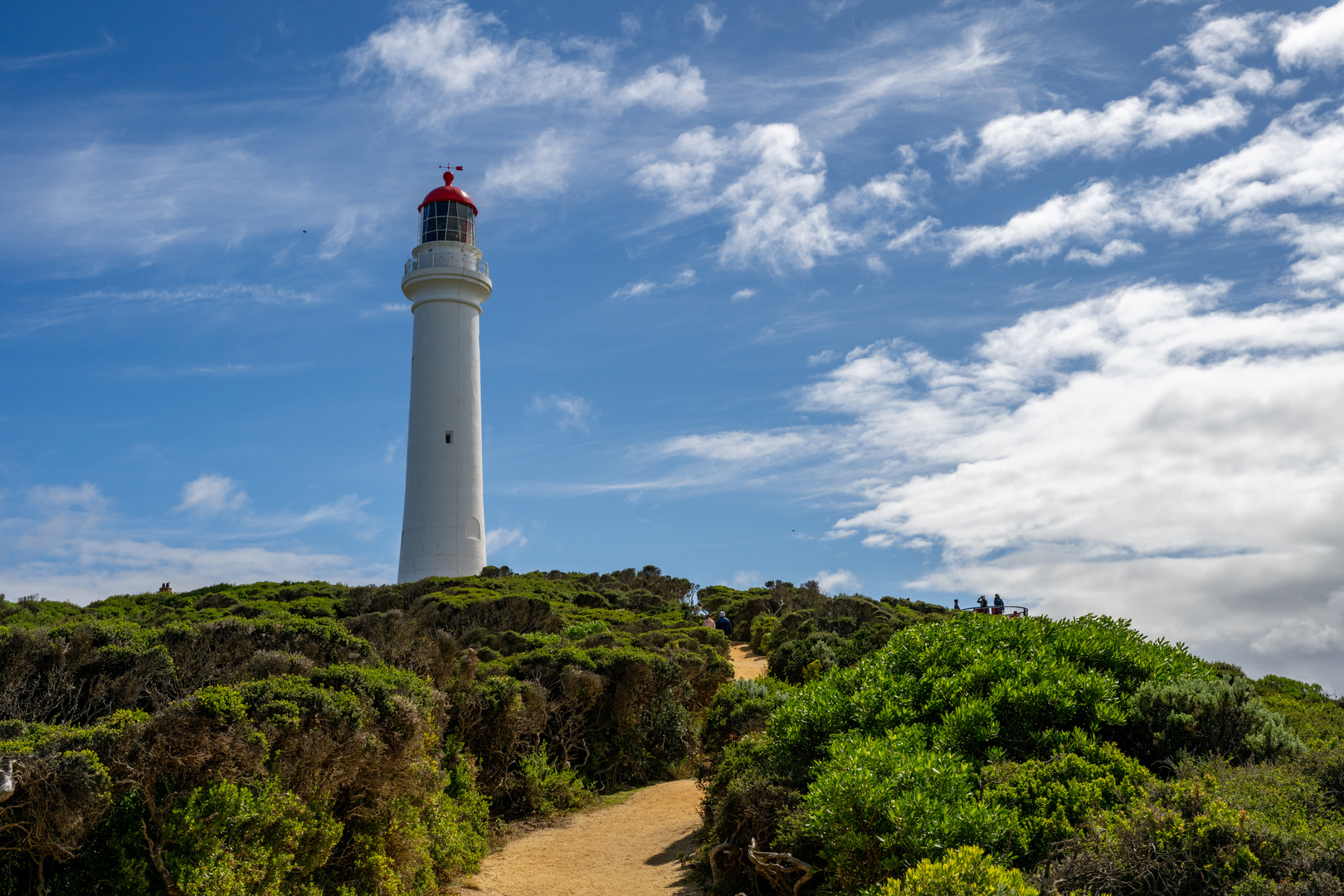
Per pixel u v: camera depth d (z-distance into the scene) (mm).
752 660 33094
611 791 17688
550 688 17438
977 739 10539
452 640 15617
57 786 6922
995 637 12688
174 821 7711
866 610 34688
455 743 14125
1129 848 7609
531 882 12375
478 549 46375
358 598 32406
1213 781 8508
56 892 7184
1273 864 7172
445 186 50000
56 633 11070
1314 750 9648
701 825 14352
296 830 8508
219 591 34562
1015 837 8562
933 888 7152
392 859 10672
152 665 11188
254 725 8516
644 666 18609
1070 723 10719
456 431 46656
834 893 9141
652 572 54750
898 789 9047
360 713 9688
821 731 11914
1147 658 11734
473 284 48125
